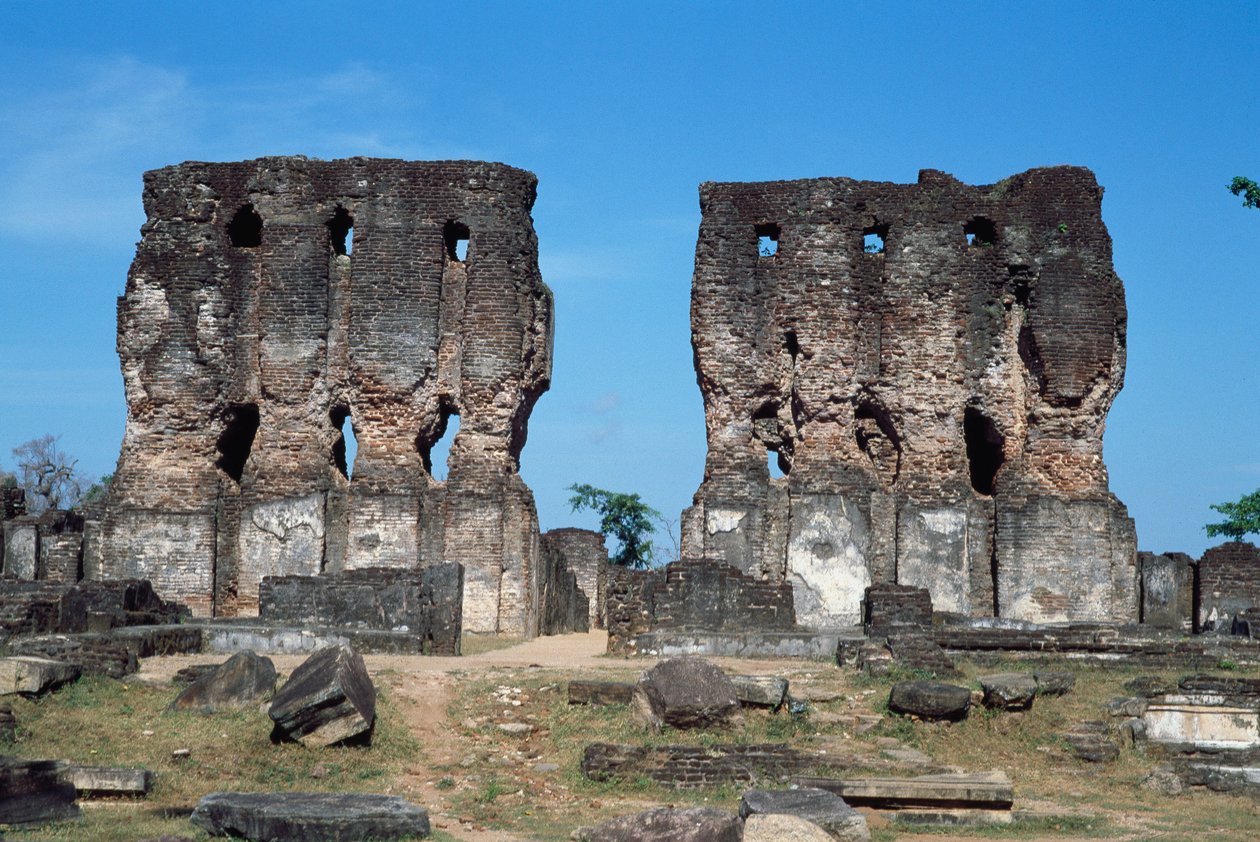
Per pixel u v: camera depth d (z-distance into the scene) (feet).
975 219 135.85
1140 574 132.46
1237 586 128.36
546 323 140.26
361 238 135.74
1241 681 91.35
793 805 68.59
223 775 78.13
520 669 95.76
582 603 156.66
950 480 132.26
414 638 105.40
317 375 135.23
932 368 133.59
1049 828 74.84
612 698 86.69
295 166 137.49
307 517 132.98
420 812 67.56
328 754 80.79
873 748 83.05
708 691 84.07
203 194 138.21
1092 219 134.51
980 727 87.15
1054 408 132.46
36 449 239.30
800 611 130.62
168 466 135.54
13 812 67.87
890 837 71.87
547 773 80.33
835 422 133.59
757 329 134.41
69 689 86.28
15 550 136.77
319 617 108.68
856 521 131.13
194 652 102.73
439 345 135.13
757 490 131.64
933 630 104.53
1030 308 133.59
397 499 132.36
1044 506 130.62
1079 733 86.89
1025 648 102.89
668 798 77.51
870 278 135.64
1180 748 87.61
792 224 135.03
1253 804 81.82
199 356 136.26
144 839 65.82
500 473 132.98
